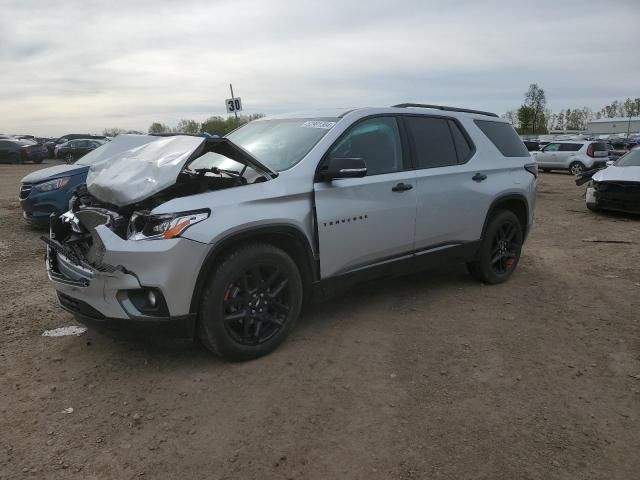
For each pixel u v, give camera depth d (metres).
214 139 3.80
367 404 3.34
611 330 4.59
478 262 5.66
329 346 4.18
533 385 3.61
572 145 25.11
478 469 2.73
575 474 2.70
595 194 11.59
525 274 6.39
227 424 3.12
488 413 3.25
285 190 3.94
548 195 15.97
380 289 5.63
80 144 32.22
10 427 3.07
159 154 3.85
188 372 3.73
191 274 3.47
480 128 5.68
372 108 4.74
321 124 4.55
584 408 3.32
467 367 3.86
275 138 4.62
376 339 4.32
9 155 31.97
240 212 3.68
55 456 2.82
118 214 3.63
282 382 3.61
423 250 4.99
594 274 6.43
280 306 3.97
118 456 2.83
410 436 3.01
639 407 3.35
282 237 3.99
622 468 2.76
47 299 5.32
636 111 104.00
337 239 4.25
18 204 12.58
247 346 3.84
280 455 2.84
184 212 3.46
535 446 2.93
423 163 4.96
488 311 5.01
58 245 3.86
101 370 3.76
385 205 4.54
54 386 3.54
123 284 3.40
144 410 3.26
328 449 2.89
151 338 3.54
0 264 6.79
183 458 2.81
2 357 3.96
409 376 3.71
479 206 5.39
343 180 4.28
